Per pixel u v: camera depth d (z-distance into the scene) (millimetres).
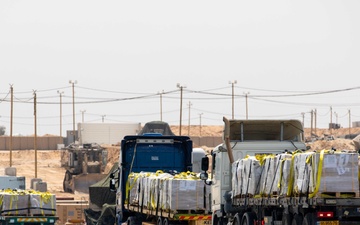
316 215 56656
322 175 54594
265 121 79000
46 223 97250
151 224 90500
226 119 76688
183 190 79438
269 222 65875
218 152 77500
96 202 132000
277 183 60938
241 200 69938
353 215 55406
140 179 94062
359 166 54812
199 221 79500
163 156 102312
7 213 95938
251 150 77438
